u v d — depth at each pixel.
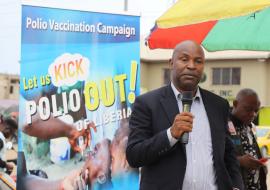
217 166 2.93
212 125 2.99
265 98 35.50
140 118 2.96
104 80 5.04
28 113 4.75
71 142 4.91
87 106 4.97
